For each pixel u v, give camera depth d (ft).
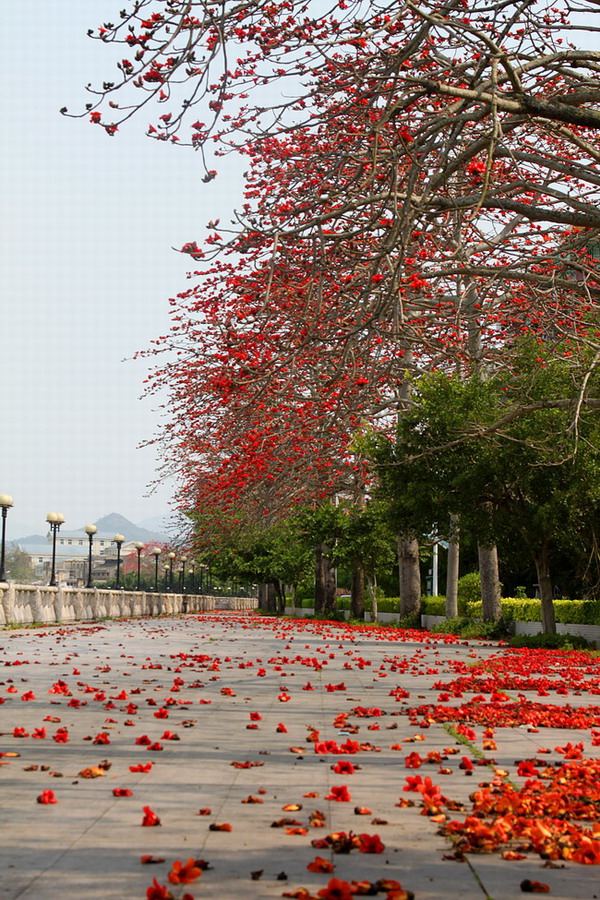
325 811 19.22
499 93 33.81
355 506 137.69
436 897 13.89
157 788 21.35
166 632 101.76
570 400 50.49
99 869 15.11
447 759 25.27
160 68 30.60
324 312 39.29
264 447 50.96
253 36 35.91
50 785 21.63
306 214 40.40
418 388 81.87
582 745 26.27
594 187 50.37
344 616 160.56
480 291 51.31
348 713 34.22
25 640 79.66
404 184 40.65
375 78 32.99
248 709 35.37
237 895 13.80
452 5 34.73
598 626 79.87
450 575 105.19
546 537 77.71
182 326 71.00
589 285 43.01
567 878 14.92
